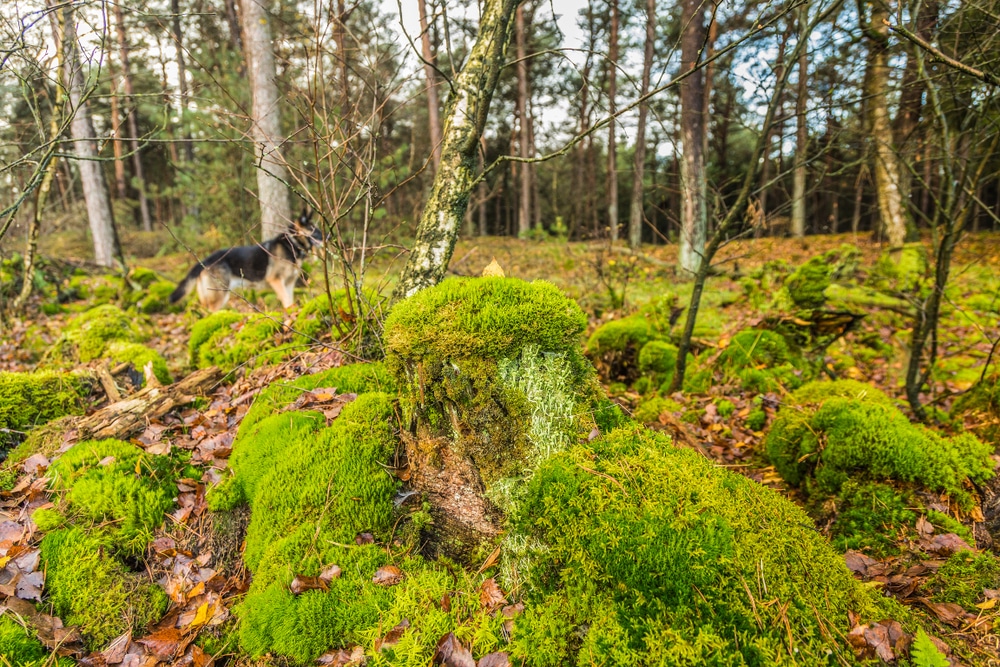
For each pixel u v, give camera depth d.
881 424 2.62
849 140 4.12
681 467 1.85
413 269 3.38
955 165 3.59
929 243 9.02
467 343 1.91
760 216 4.05
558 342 1.98
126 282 9.26
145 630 1.99
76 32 3.85
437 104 14.03
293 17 5.72
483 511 2.00
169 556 2.22
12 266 7.96
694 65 2.43
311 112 3.27
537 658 1.61
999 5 3.12
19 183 5.98
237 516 2.35
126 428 2.84
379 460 2.28
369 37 3.67
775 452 3.03
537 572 1.80
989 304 6.86
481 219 19.47
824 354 4.98
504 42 3.41
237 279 7.74
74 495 2.29
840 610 1.58
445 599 1.82
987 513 2.33
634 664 1.47
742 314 6.27
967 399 3.64
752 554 1.62
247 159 9.44
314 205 3.36
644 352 4.74
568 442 1.96
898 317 6.48
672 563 1.58
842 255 8.05
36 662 1.73
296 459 2.30
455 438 2.01
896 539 2.29
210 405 3.29
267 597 1.88
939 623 1.79
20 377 3.12
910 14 2.98
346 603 1.86
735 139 17.84
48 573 2.01
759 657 1.43
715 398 4.04
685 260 10.08
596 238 9.87
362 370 3.06
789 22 3.21
